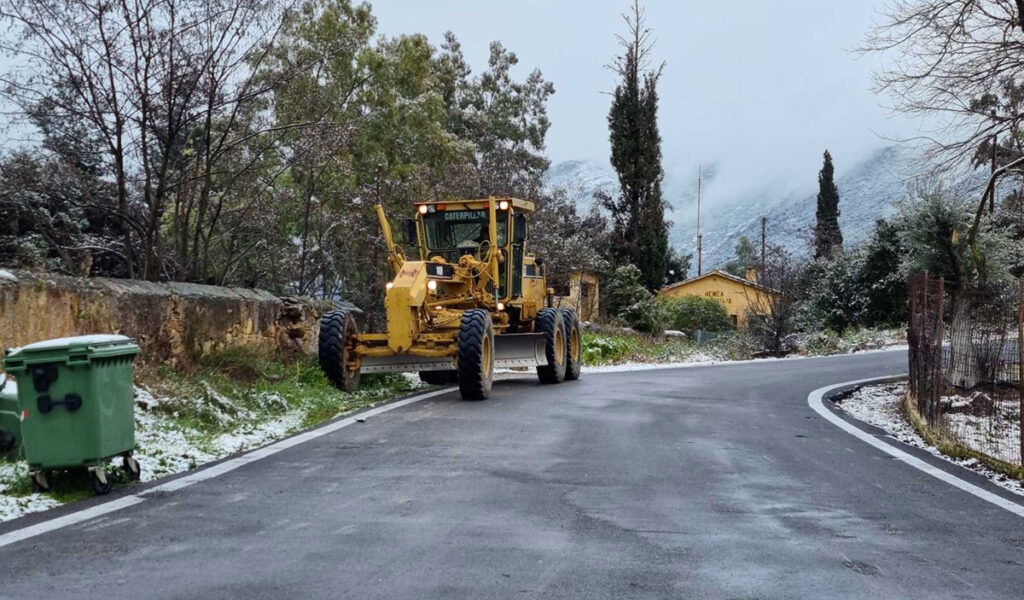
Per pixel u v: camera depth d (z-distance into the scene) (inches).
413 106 1122.7
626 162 1662.2
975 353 490.0
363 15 1092.5
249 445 344.8
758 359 1160.2
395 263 589.0
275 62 585.9
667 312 1601.9
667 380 690.8
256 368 486.3
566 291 1293.1
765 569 184.5
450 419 421.1
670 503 247.0
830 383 671.8
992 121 490.0
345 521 220.8
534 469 295.0
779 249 1843.0
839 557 195.0
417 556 189.9
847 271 1493.6
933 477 296.2
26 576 173.6
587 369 858.8
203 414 376.8
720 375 754.2
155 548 194.5
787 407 506.9
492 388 600.4
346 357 524.1
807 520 230.1
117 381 258.4
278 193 727.7
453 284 578.6
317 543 199.6
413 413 443.8
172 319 444.5
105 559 185.8
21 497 242.8
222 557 187.8
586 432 384.2
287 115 751.7
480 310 526.3
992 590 173.8
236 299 514.0
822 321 1501.0
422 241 614.5
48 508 235.8
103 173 507.2
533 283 657.6
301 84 788.0
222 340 495.8
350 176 892.0
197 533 207.9
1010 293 486.9
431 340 517.0
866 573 183.2
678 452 336.2
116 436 257.0
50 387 247.1
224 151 511.8
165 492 254.4
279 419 412.5
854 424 436.5
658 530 216.2
